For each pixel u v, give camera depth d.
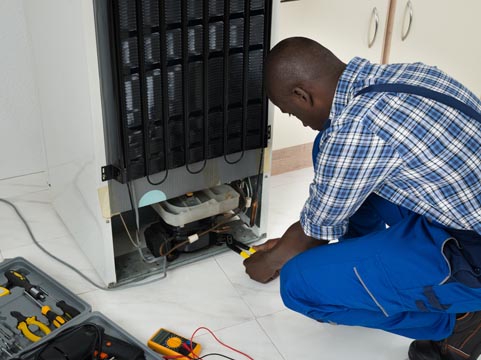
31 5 1.87
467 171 1.24
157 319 1.78
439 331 1.53
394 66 1.31
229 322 1.77
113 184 1.71
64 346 1.51
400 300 1.43
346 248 1.49
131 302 1.84
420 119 1.20
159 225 2.01
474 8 2.52
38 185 2.41
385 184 1.38
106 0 1.45
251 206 2.09
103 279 1.89
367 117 1.21
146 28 1.52
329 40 2.26
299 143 2.49
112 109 1.59
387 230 1.48
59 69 1.74
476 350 1.57
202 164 1.83
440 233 1.38
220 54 1.66
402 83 1.24
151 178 1.75
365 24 2.30
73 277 1.95
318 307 1.55
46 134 2.12
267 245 1.83
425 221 1.42
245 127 1.81
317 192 1.37
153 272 1.95
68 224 2.13
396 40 2.42
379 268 1.43
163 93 1.62
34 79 2.11
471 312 1.50
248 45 1.68
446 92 1.24
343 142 1.23
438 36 2.51
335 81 1.30
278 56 1.30
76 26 1.50
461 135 1.22
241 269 1.99
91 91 1.53
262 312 1.82
